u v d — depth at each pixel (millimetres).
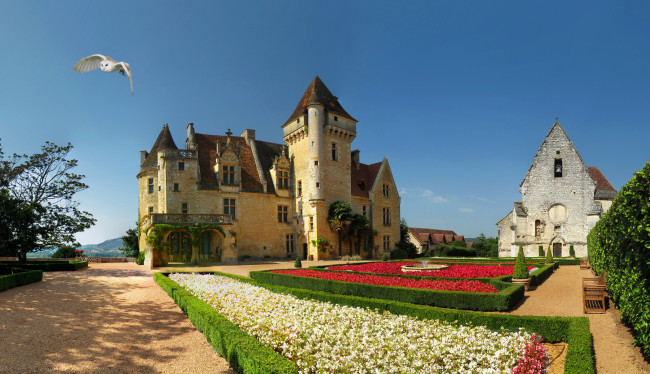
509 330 9875
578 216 44719
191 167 40094
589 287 12719
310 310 11375
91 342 10672
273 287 17094
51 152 32594
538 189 46594
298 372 6516
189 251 36406
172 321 13055
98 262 42125
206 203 40344
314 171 44781
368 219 47625
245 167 45125
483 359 7328
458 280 17422
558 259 34562
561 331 9281
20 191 31484
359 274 20875
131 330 11922
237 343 8242
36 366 8836
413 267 23969
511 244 46656
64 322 12359
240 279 20422
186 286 17766
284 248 45344
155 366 9070
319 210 44250
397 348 7547
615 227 10336
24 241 27344
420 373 6551
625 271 9312
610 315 11922
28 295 16203
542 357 7902
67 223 30891
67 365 9016
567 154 46031
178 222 34250
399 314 11828
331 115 47188
